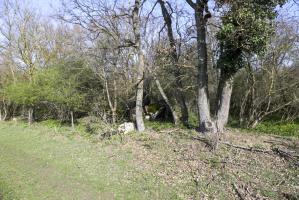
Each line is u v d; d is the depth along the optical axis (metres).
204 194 9.81
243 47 14.19
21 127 28.05
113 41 20.56
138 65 19.45
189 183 10.77
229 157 12.51
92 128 21.67
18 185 11.70
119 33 19.95
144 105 24.97
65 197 10.35
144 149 15.12
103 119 19.48
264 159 12.12
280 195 9.28
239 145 13.62
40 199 10.25
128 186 10.95
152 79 22.52
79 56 22.92
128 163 13.42
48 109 30.88
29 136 22.47
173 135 16.70
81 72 23.70
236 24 13.98
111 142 17.20
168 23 19.44
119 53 20.28
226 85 15.77
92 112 22.64
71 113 24.27
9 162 15.22
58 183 11.71
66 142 18.89
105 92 22.97
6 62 36.09
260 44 13.89
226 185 10.28
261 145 13.68
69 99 23.23
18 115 38.84
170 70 20.45
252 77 20.19
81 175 12.43
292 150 12.80
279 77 20.53
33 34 33.41
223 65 15.04
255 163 11.80
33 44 33.31
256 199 9.17
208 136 15.07
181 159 13.02
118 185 11.11
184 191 10.16
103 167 13.19
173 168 12.26
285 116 21.23
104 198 10.12
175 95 22.52
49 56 33.00
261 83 20.73
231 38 13.93
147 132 18.38
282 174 10.73
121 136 17.36
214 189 10.09
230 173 11.09
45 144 18.91
